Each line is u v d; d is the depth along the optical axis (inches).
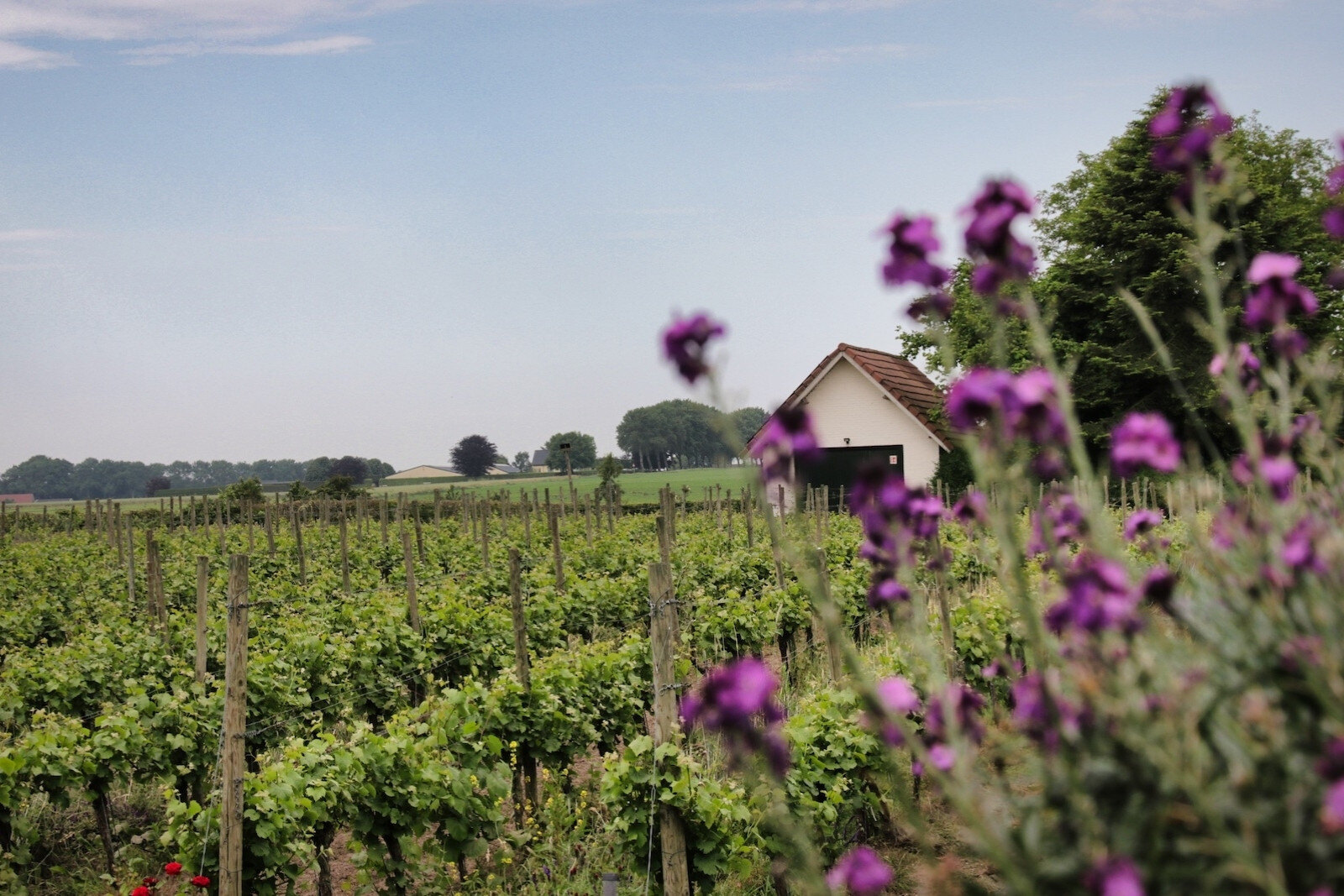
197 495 4407.0
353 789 262.7
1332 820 62.9
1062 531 99.4
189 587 690.2
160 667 422.0
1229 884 68.3
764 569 632.4
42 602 622.5
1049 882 70.8
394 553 875.4
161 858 312.0
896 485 94.5
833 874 81.1
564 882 263.4
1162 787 68.6
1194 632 84.2
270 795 256.4
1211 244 95.3
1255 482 95.1
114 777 320.5
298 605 555.8
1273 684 75.4
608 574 710.5
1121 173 1015.0
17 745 331.3
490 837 279.1
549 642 500.1
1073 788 71.8
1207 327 97.5
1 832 298.7
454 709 292.2
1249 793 70.0
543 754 317.1
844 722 261.9
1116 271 1026.1
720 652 420.5
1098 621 75.4
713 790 241.4
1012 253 77.9
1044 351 80.4
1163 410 975.0
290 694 376.8
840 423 1331.2
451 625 480.1
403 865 270.4
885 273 78.6
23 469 5068.9
